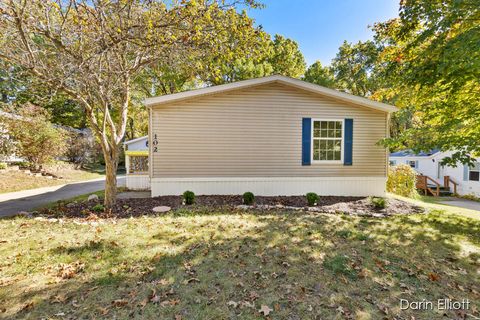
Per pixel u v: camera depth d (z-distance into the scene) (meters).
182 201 6.19
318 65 18.92
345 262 2.99
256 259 3.02
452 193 14.15
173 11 4.38
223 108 6.96
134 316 2.02
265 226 4.23
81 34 4.42
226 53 5.14
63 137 13.71
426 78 5.34
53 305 2.14
